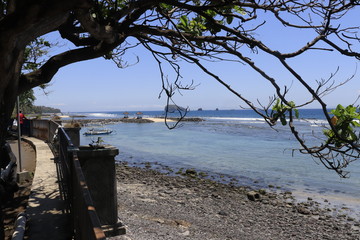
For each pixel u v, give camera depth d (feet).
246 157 73.92
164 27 10.16
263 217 32.35
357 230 29.37
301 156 73.15
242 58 7.30
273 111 6.08
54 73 10.82
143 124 232.73
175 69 10.17
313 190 44.32
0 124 9.17
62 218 15.05
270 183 48.42
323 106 5.62
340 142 5.75
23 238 12.84
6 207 19.60
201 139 118.73
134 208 29.37
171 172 56.03
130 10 9.43
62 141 18.38
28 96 81.66
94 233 4.38
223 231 26.18
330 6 6.83
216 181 49.47
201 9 7.66
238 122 265.54
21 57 9.37
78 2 6.17
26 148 46.65
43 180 23.25
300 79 5.81
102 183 13.30
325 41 6.26
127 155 77.82
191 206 34.01
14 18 6.12
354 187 45.57
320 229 29.53
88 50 10.66
